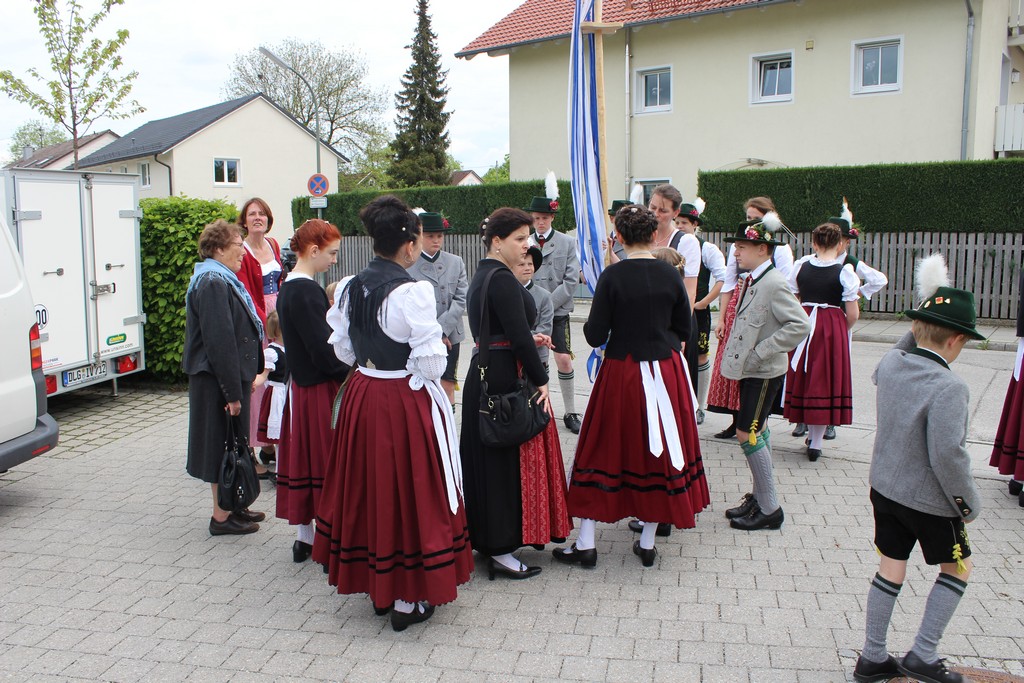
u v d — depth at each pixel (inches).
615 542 180.4
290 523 166.9
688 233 246.7
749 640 137.3
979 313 511.2
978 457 236.2
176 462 243.3
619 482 162.1
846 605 148.9
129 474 231.9
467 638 139.6
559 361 258.8
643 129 788.0
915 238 526.9
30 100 659.4
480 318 152.8
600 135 231.6
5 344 197.9
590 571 165.5
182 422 290.7
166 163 1445.6
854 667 128.3
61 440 267.4
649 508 159.8
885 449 120.6
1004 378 354.3
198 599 155.6
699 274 260.1
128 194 320.2
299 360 165.3
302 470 166.2
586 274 237.6
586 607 150.1
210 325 171.3
